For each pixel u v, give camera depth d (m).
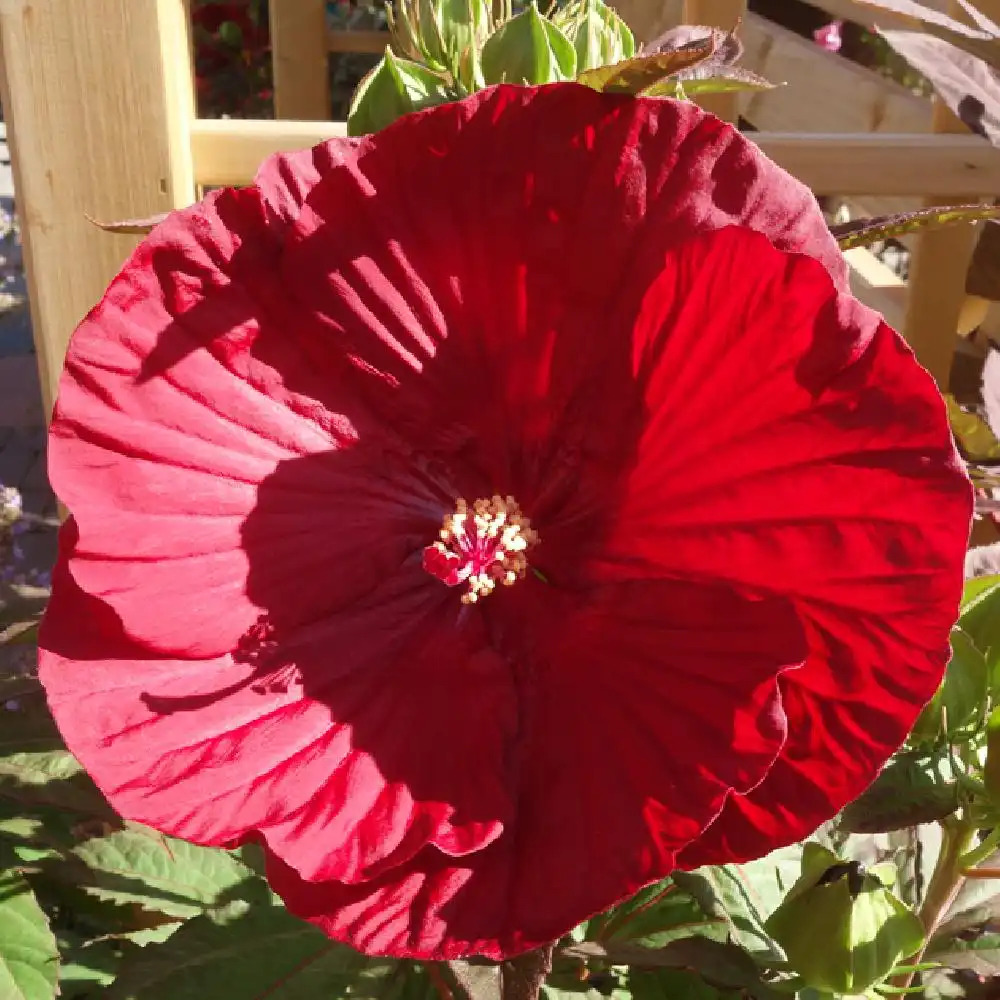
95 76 0.32
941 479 0.18
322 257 0.21
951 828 0.26
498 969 0.21
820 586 0.20
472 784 0.21
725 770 0.19
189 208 0.20
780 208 0.20
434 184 0.21
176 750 0.20
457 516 0.23
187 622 0.21
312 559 0.23
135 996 0.26
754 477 0.20
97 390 0.20
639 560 0.23
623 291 0.21
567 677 0.23
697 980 0.28
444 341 0.23
